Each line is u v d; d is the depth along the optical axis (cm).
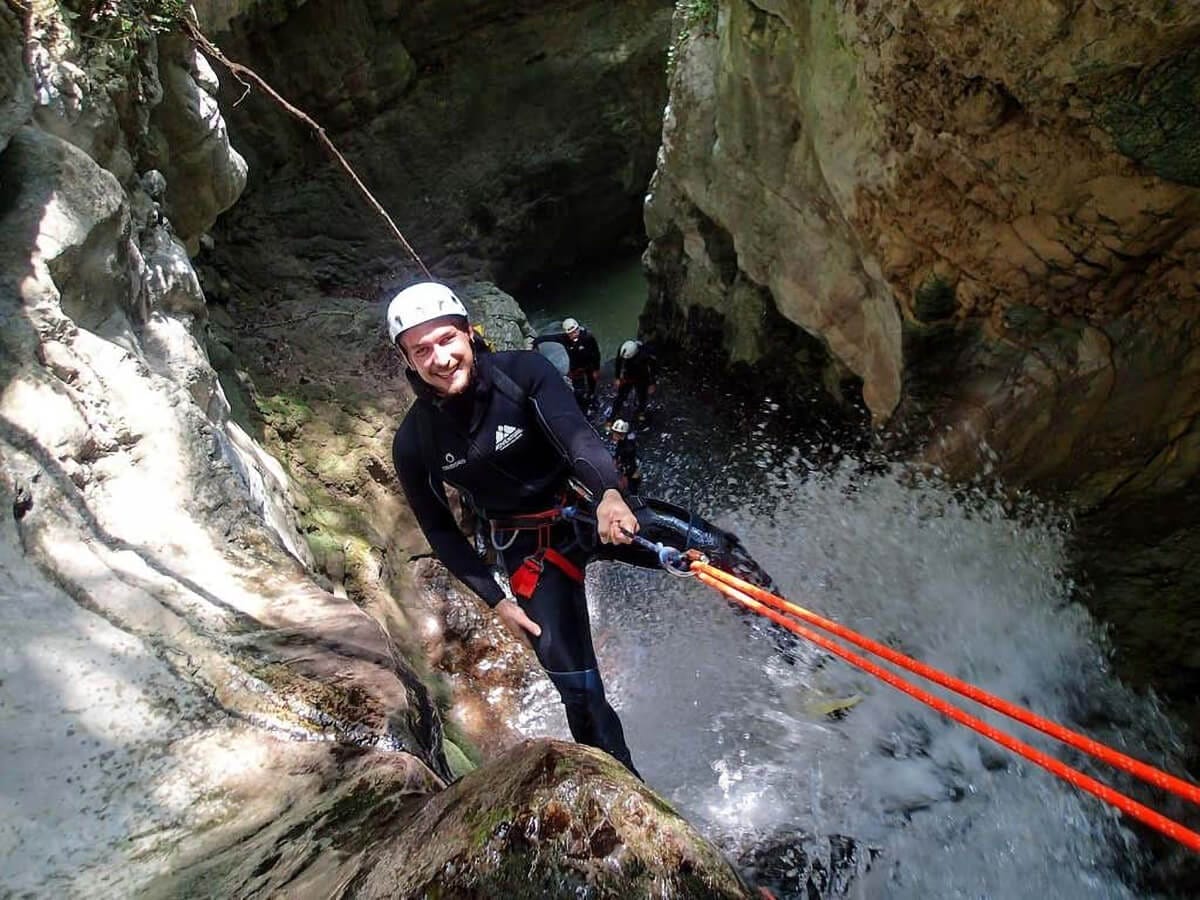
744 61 724
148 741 244
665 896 164
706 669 562
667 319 1065
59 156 388
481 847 169
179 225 616
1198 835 159
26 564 283
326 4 1080
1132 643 482
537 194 1282
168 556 314
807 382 848
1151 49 398
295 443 681
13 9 409
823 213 705
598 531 261
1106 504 531
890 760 482
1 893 201
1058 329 560
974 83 481
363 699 269
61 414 321
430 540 309
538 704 551
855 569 632
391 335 277
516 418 281
